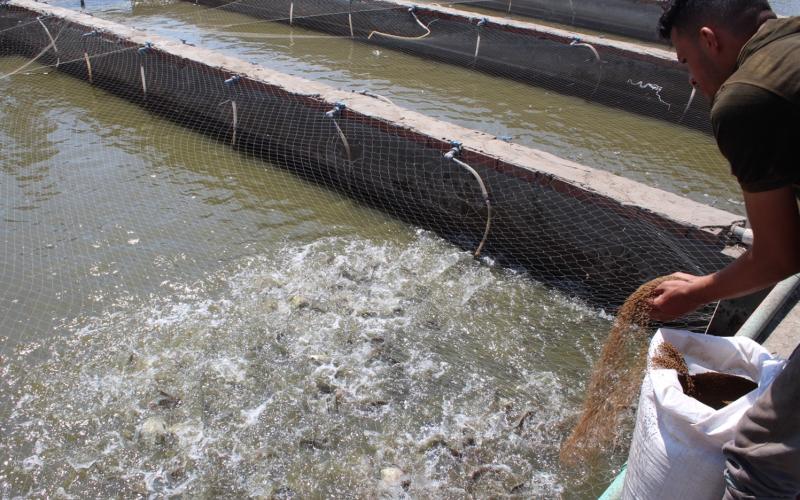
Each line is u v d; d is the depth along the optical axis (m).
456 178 6.56
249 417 4.32
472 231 6.54
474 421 4.36
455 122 9.45
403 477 3.90
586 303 5.59
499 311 5.49
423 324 5.29
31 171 7.32
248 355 4.83
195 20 14.24
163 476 3.90
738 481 1.90
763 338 3.50
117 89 9.91
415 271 5.93
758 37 1.72
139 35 10.27
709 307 4.81
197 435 4.17
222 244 6.17
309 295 5.50
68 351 4.83
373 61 12.06
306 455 4.06
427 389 4.63
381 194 7.13
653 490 2.21
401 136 6.91
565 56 11.05
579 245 5.85
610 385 3.34
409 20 12.90
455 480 3.91
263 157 7.91
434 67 11.88
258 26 13.99
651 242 5.35
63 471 3.92
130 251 5.98
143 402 4.40
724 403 2.26
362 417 4.36
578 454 3.82
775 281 1.87
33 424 4.23
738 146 1.65
